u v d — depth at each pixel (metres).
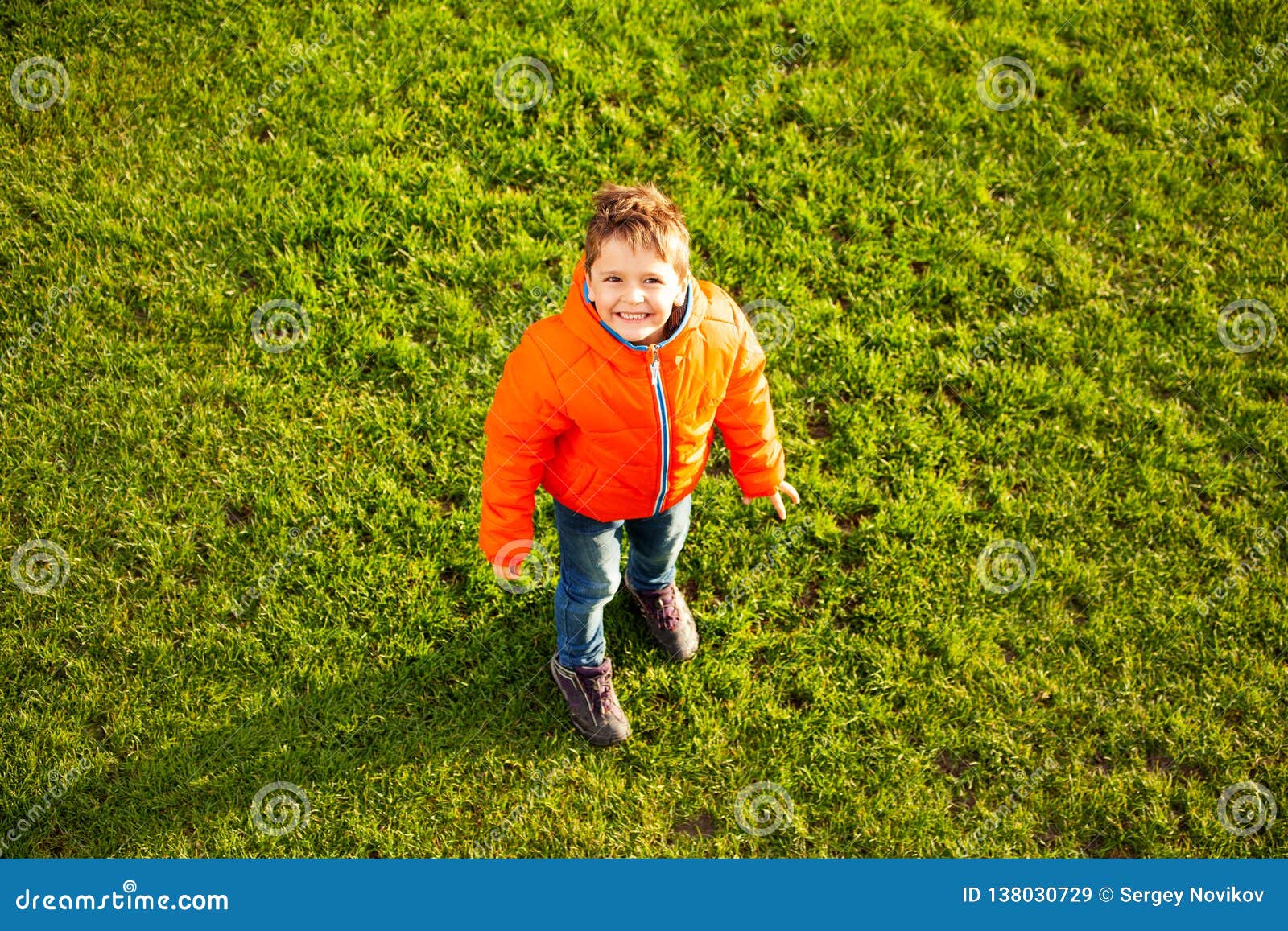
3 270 4.12
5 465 3.84
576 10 4.72
